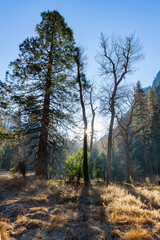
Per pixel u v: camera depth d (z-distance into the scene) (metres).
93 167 19.94
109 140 15.38
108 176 14.19
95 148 39.06
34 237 3.55
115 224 4.22
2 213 4.75
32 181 9.11
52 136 13.14
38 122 12.62
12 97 11.48
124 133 21.66
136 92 21.31
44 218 4.47
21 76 11.85
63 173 12.52
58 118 12.60
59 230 3.85
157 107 38.00
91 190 7.94
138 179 31.25
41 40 13.33
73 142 13.66
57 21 13.89
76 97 13.76
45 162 12.11
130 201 6.05
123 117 21.14
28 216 4.54
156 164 36.12
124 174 35.69
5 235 3.47
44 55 13.26
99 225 4.13
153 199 6.77
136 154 42.47
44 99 12.81
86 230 3.75
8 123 11.75
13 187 7.75
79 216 4.65
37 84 12.33
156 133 37.03
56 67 13.35
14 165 12.84
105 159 20.67
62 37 13.72
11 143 12.03
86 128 12.75
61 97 12.79
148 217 4.62
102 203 5.96
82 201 6.13
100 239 3.40
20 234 3.66
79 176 11.59
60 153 13.21
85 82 14.94
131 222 4.28
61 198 6.18
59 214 4.64
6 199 5.85
